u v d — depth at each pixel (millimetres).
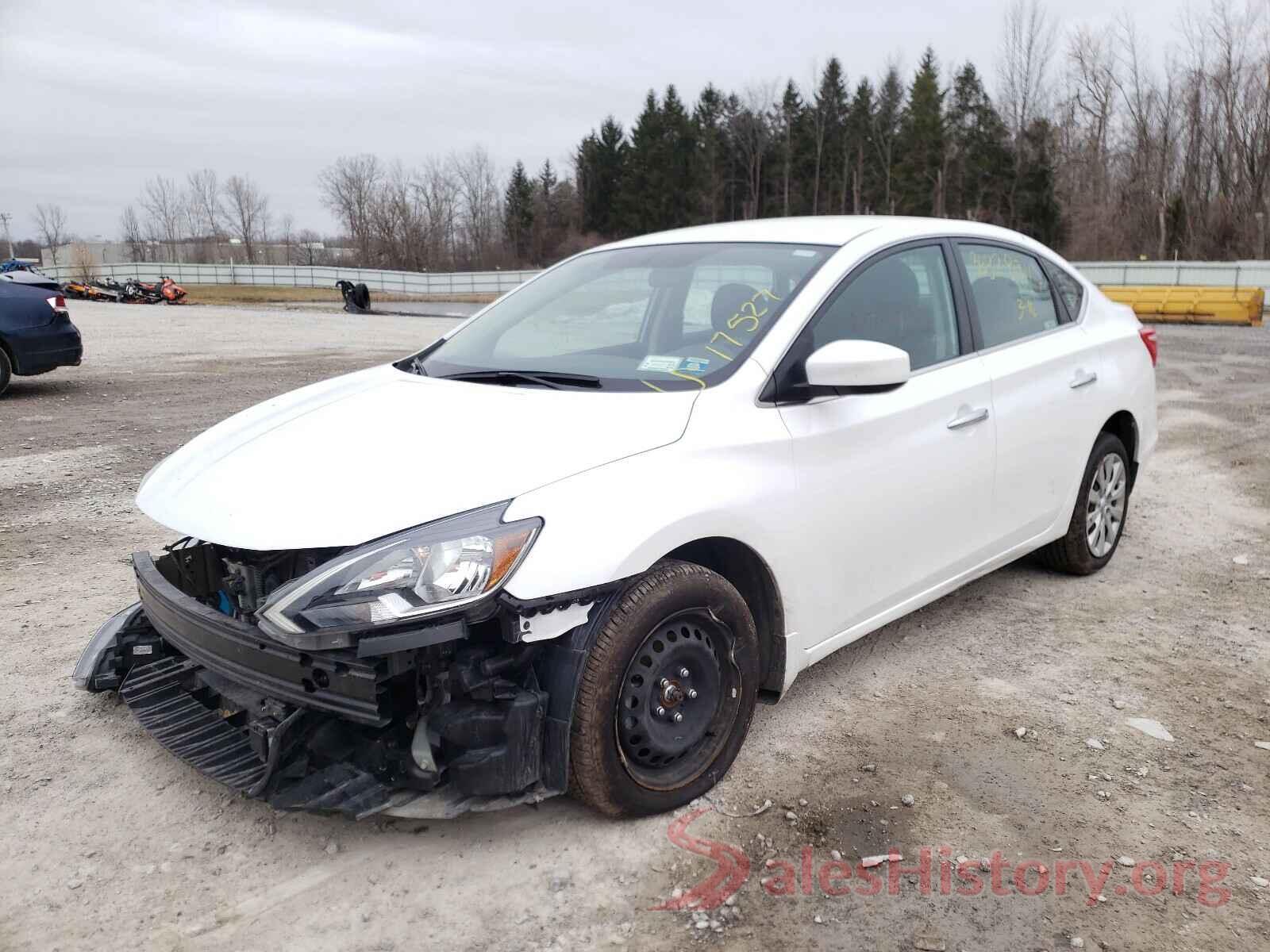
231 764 2707
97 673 3430
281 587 2488
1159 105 51531
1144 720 3510
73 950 2355
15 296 10461
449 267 74438
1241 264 29719
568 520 2557
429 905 2516
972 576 4039
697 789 2945
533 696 2580
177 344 17828
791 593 3137
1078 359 4523
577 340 3578
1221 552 5430
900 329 3637
